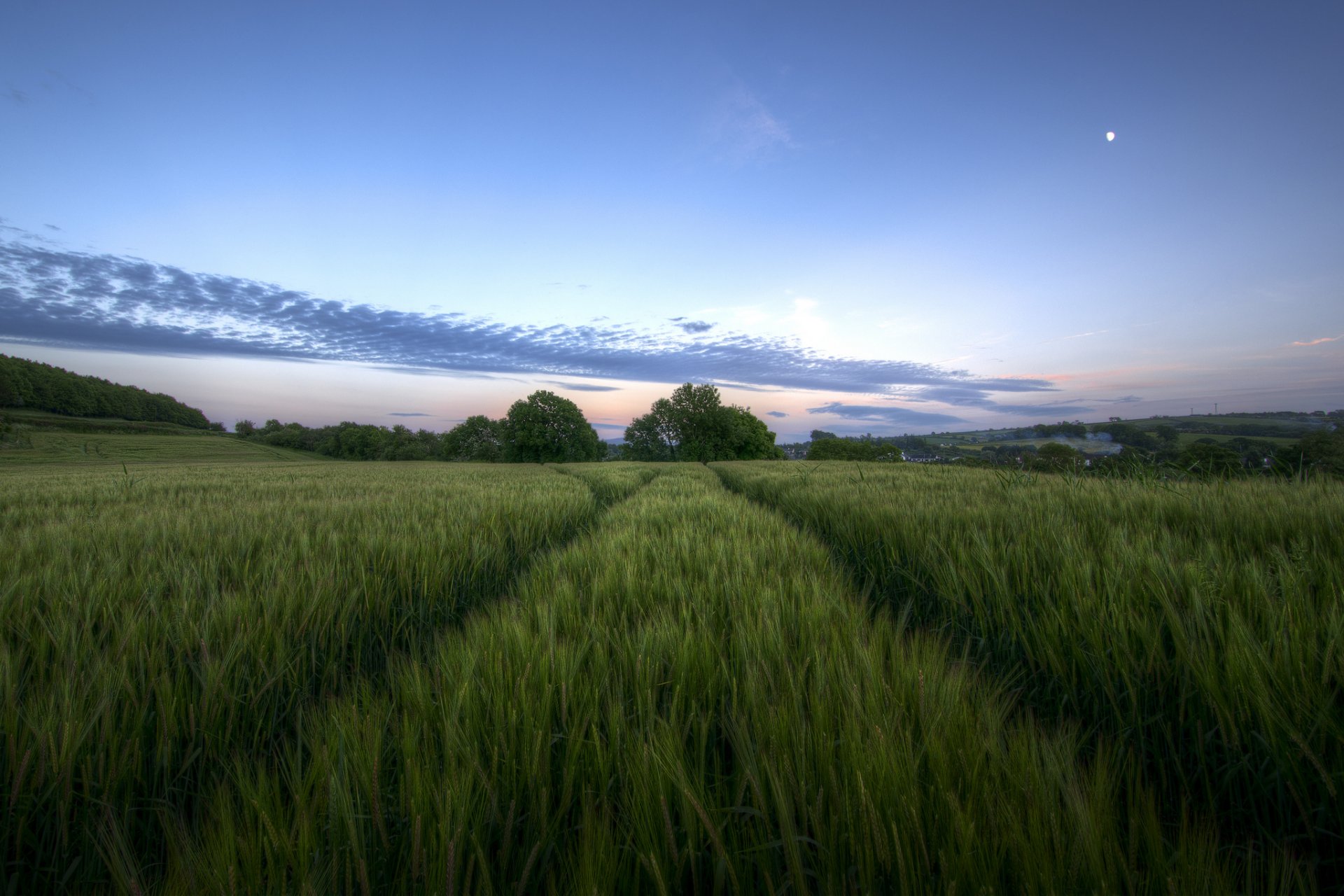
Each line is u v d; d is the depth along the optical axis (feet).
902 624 7.07
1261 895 3.40
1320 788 4.11
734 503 23.73
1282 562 7.03
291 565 10.69
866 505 17.57
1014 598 8.11
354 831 3.44
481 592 13.12
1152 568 7.37
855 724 4.08
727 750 4.98
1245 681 4.85
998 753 3.89
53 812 4.38
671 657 6.11
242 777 4.47
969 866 3.13
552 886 3.38
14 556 11.11
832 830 3.36
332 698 6.13
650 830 3.56
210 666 5.90
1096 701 6.02
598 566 11.25
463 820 3.51
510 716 4.65
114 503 24.32
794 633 6.88
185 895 3.49
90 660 6.34
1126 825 3.93
